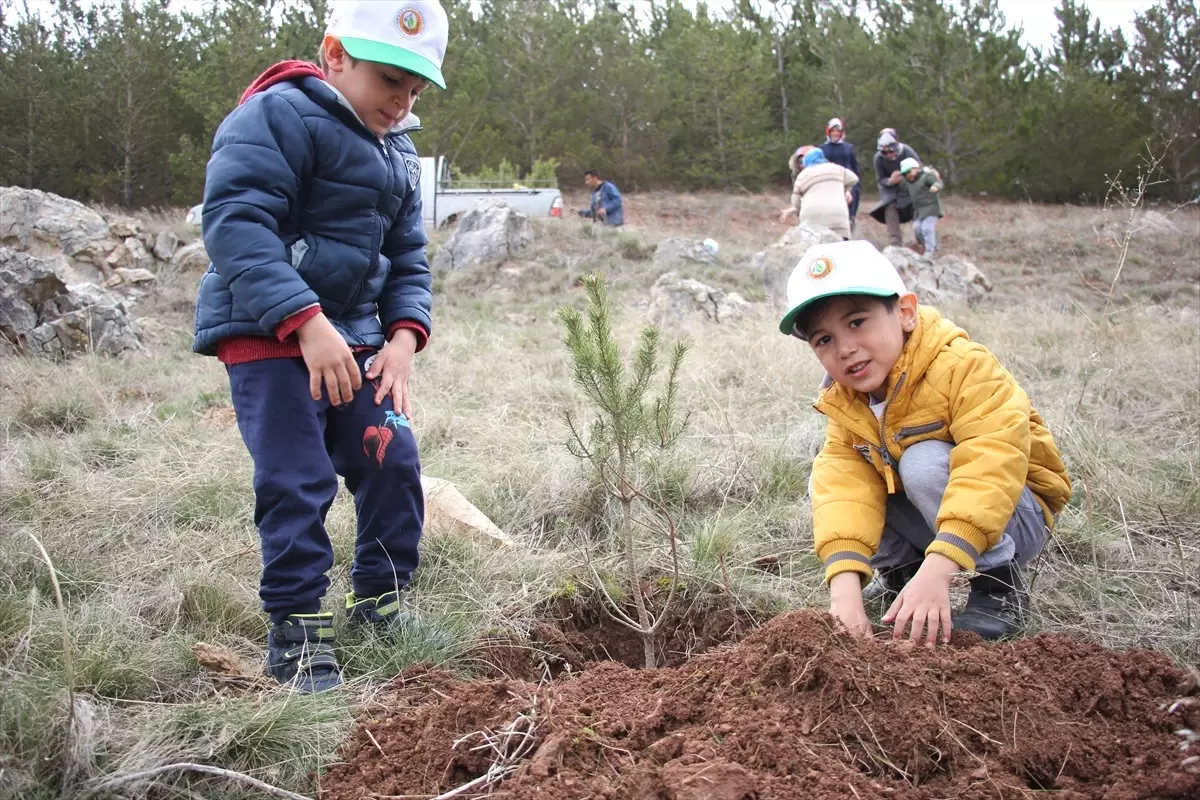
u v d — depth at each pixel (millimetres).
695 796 1860
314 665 2547
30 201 12383
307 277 2609
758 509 4125
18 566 3234
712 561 3395
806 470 4465
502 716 2234
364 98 2602
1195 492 3791
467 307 13250
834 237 13867
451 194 19500
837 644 2205
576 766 2051
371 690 2570
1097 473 3924
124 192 21844
